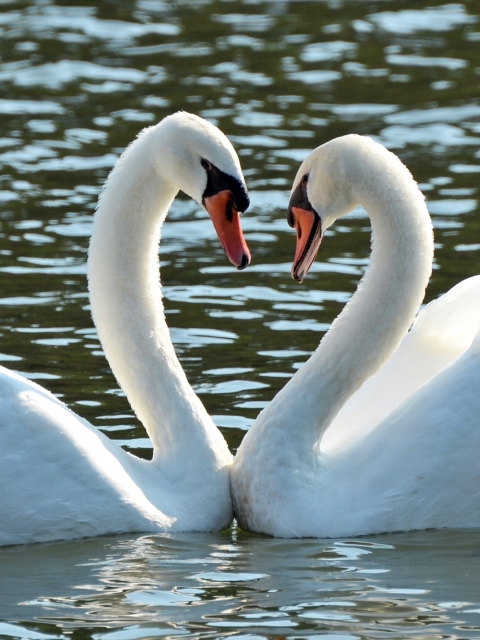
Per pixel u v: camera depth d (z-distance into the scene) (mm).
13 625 8938
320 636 8680
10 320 16828
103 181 23703
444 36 35000
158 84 30219
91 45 33531
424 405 11477
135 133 26578
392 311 11789
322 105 28797
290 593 9602
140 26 35656
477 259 19422
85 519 11031
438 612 9133
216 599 9484
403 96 29531
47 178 23859
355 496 11430
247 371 15062
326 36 34906
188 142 11680
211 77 30859
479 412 11289
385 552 10711
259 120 27484
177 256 20031
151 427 12242
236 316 17109
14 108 28391
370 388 12883
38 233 20781
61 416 11125
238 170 11680
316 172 11898
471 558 10461
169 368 12234
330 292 18109
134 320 12242
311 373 11844
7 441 10805
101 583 9875
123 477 11336
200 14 37281
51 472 10906
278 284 18531
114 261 12180
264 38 34719
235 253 11711
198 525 11680
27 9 37156
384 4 38531
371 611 9180
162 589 9734
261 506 11625
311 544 11086
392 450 11461
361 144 11680
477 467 11227
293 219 12266
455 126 27359
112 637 8688
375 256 11867
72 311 17250
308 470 11625
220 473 11992
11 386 11039
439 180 23688
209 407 14016
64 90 29766
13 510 10773
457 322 12820
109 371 15172
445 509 11305
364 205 11797
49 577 10031
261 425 11820
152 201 12094
